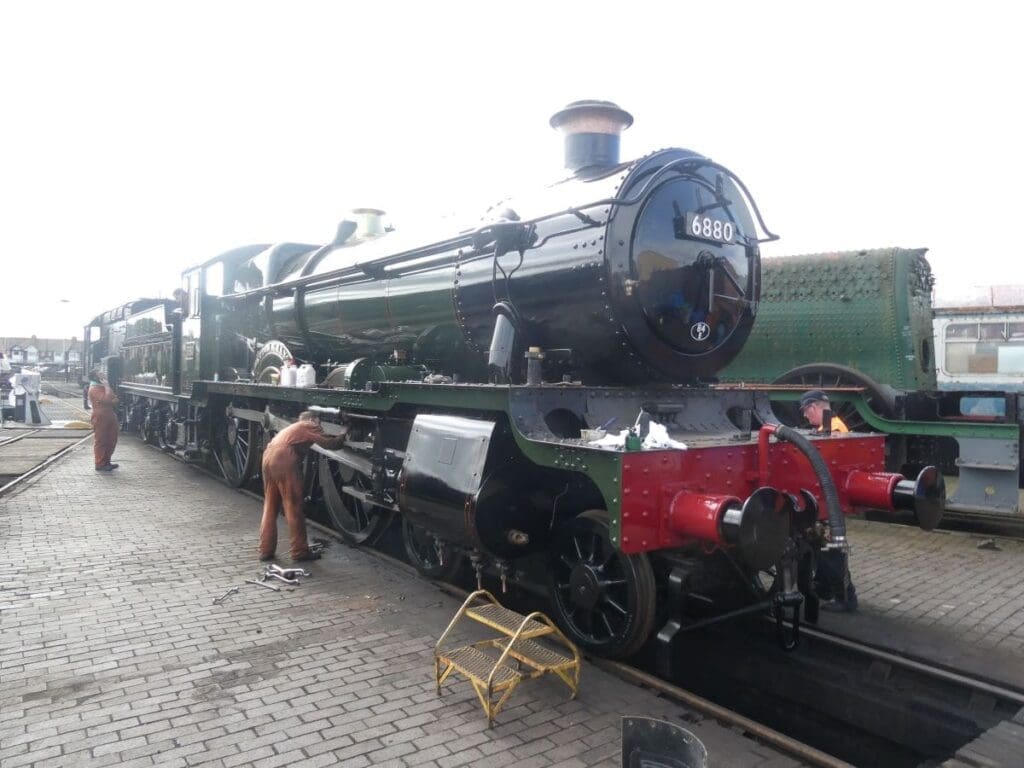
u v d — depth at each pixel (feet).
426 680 12.58
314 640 14.39
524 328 16.42
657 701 11.97
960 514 27.53
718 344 16.62
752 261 17.62
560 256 15.33
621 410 15.07
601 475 11.69
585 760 10.06
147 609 16.16
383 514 21.26
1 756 10.05
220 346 34.99
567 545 14.75
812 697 14.11
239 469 32.09
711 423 16.47
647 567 12.89
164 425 47.01
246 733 10.73
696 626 12.48
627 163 15.79
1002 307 38.09
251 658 13.47
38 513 27.02
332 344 26.22
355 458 21.11
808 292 31.35
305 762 9.94
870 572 19.76
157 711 11.39
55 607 16.25
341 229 28.86
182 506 28.63
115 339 69.41
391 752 10.21
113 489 32.68
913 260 30.09
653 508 11.78
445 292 19.08
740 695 15.23
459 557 17.43
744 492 13.43
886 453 28.32
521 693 12.13
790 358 32.01
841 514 12.49
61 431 64.03
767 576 19.47
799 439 12.86
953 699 12.40
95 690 12.12
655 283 15.07
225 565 19.86
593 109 17.07
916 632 15.05
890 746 13.01
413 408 18.99
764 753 10.34
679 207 15.79
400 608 16.35
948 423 25.79
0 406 71.36
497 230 15.78
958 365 39.60
